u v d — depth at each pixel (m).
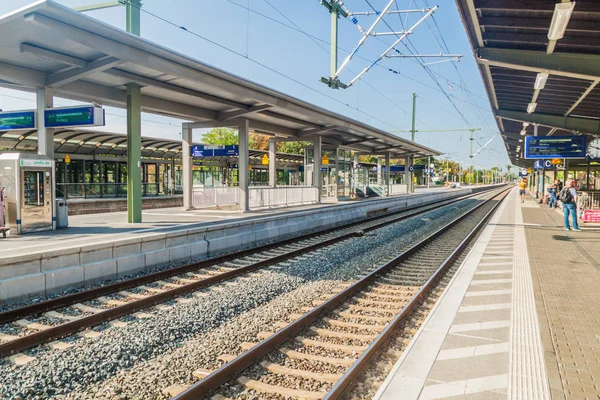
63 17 8.09
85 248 7.90
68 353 4.83
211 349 4.92
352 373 4.00
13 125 11.33
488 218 21.31
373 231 16.22
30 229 10.32
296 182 40.09
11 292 6.63
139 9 12.41
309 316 5.72
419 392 3.63
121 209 22.00
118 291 7.45
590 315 5.73
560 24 7.07
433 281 7.82
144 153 25.69
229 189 19.98
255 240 13.05
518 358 4.32
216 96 14.77
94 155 23.22
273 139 24.52
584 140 17.69
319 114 19.30
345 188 31.94
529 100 15.70
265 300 7.09
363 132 25.20
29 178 10.34
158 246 9.58
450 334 4.99
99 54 9.85
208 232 11.11
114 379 4.24
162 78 12.23
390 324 5.26
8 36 8.70
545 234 14.70
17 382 4.12
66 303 6.66
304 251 11.30
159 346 5.09
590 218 18.70
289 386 4.06
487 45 10.38
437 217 22.88
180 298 7.02
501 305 6.17
